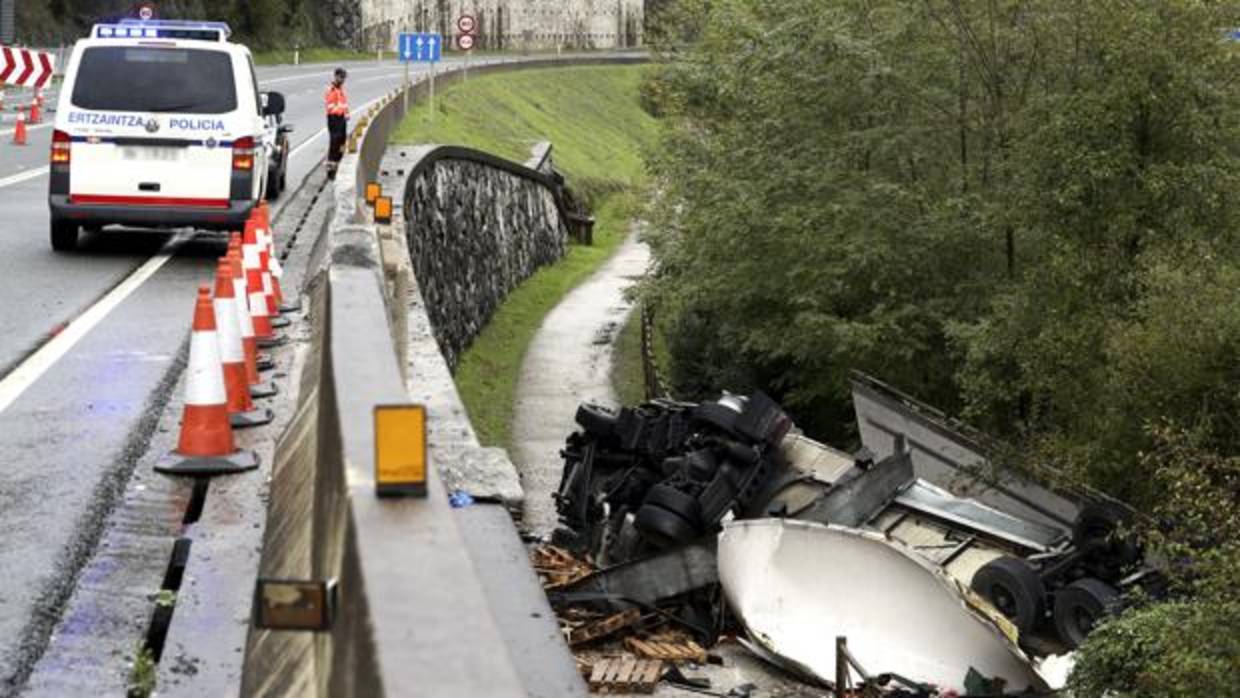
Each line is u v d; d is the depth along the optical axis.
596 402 37.94
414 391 10.02
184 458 9.34
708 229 32.97
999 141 31.02
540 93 88.88
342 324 7.13
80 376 12.42
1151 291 22.02
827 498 22.73
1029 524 22.80
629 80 110.44
